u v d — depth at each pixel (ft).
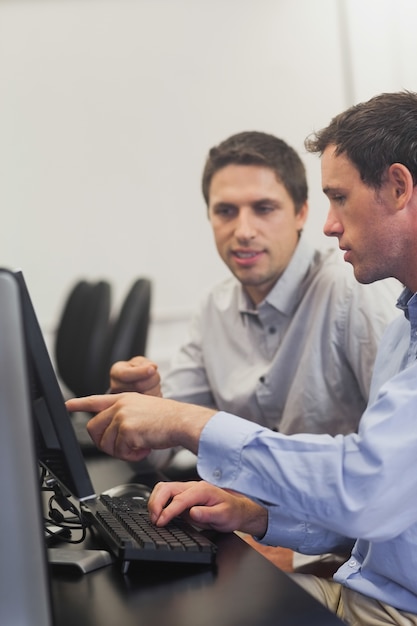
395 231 3.79
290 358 6.16
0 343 2.57
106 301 9.63
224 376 6.61
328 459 3.39
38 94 13.89
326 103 14.34
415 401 3.38
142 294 8.25
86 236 14.19
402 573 3.74
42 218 14.03
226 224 6.24
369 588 3.92
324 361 5.93
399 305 4.07
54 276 14.14
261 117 14.35
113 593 3.24
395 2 13.88
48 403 4.05
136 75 14.10
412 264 3.85
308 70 14.28
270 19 14.20
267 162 6.11
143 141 14.20
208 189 6.42
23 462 2.61
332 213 4.00
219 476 3.60
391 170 3.72
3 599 2.63
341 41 14.19
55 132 13.98
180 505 3.94
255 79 14.29
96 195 14.16
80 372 9.71
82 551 3.61
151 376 5.41
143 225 14.30
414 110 3.77
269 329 6.36
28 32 13.80
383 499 3.33
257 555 3.62
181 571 3.45
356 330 5.68
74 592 3.27
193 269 14.46
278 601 3.10
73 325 10.64
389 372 4.27
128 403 4.05
